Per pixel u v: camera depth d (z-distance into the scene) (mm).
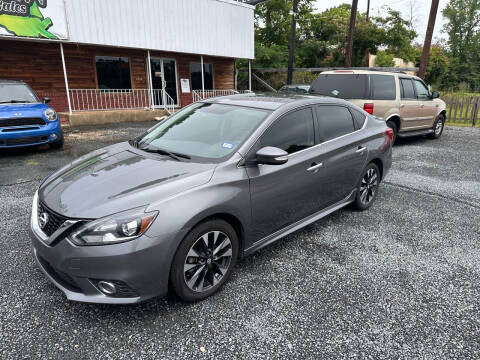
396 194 5246
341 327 2396
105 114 12031
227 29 15547
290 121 3293
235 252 2799
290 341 2252
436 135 10070
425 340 2303
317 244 3604
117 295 2244
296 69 21875
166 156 2965
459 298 2766
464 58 54312
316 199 3559
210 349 2166
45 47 11953
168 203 2312
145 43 12891
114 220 2166
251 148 2885
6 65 11312
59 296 2637
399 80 8109
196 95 16734
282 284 2875
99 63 13367
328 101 3850
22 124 6879
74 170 2893
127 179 2555
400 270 3150
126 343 2195
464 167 6898
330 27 31766
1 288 2705
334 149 3645
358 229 3988
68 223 2215
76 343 2182
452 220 4312
